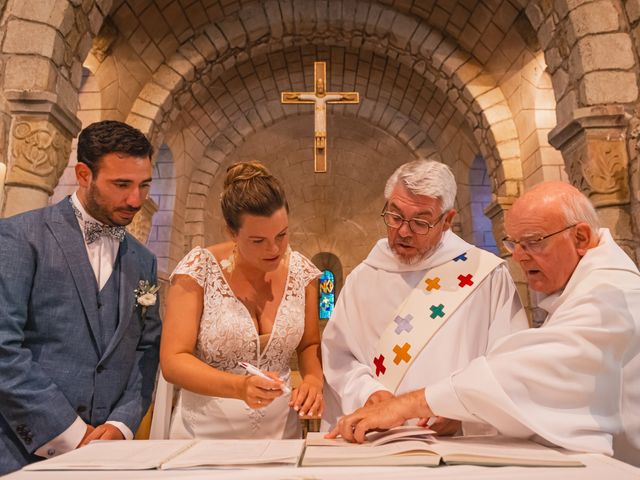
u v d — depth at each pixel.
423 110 9.77
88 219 1.93
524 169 7.12
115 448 1.33
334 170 12.40
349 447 1.35
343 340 2.17
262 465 1.15
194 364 1.72
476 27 7.10
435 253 2.17
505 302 2.09
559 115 4.83
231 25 7.65
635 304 1.45
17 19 4.24
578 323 1.43
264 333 1.99
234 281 2.00
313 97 6.45
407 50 7.91
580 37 4.40
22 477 1.05
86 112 6.44
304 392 1.78
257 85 9.66
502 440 1.47
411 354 2.01
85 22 4.73
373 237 12.72
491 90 7.47
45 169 4.20
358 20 7.74
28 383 1.64
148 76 7.32
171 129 8.59
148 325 2.08
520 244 1.70
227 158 10.85
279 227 1.75
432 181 1.97
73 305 1.83
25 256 1.78
